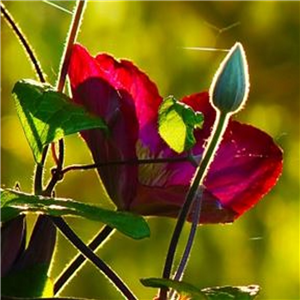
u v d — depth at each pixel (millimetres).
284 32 3020
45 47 2695
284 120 3027
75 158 2678
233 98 991
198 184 993
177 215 1054
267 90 3031
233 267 2932
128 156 1042
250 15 2994
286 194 2977
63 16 2697
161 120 1006
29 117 995
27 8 2697
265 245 2959
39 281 977
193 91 2918
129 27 2877
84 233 2613
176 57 2916
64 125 995
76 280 2846
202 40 2957
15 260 991
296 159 3004
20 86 997
